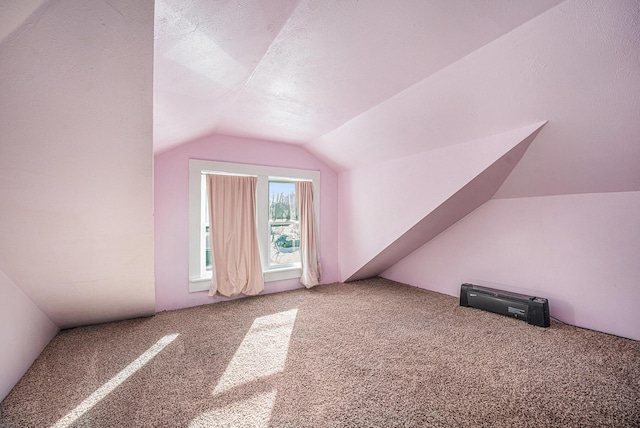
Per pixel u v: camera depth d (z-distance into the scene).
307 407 1.49
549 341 2.24
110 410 1.49
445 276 3.67
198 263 3.25
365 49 1.67
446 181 2.72
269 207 3.96
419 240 3.73
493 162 2.34
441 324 2.65
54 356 2.09
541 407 1.47
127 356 2.08
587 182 2.33
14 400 1.59
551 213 2.69
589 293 2.46
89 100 1.12
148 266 2.18
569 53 1.54
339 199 4.33
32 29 0.85
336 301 3.37
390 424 1.36
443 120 2.40
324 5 1.28
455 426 1.34
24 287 1.92
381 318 2.81
